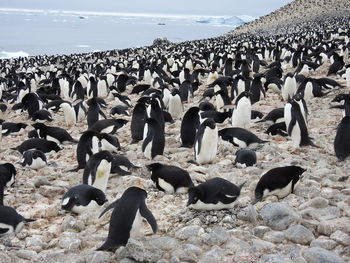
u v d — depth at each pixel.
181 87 17.89
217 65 27.92
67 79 23.39
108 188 8.76
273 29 77.50
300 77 18.09
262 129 12.38
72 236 6.51
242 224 6.54
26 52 79.75
